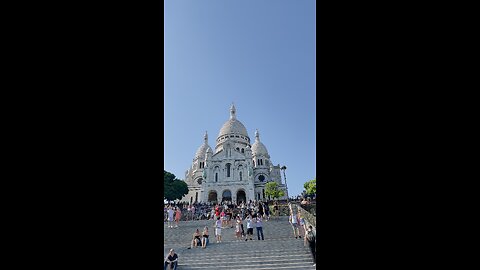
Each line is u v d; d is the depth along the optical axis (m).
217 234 22.45
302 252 17.81
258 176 102.44
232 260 17.59
